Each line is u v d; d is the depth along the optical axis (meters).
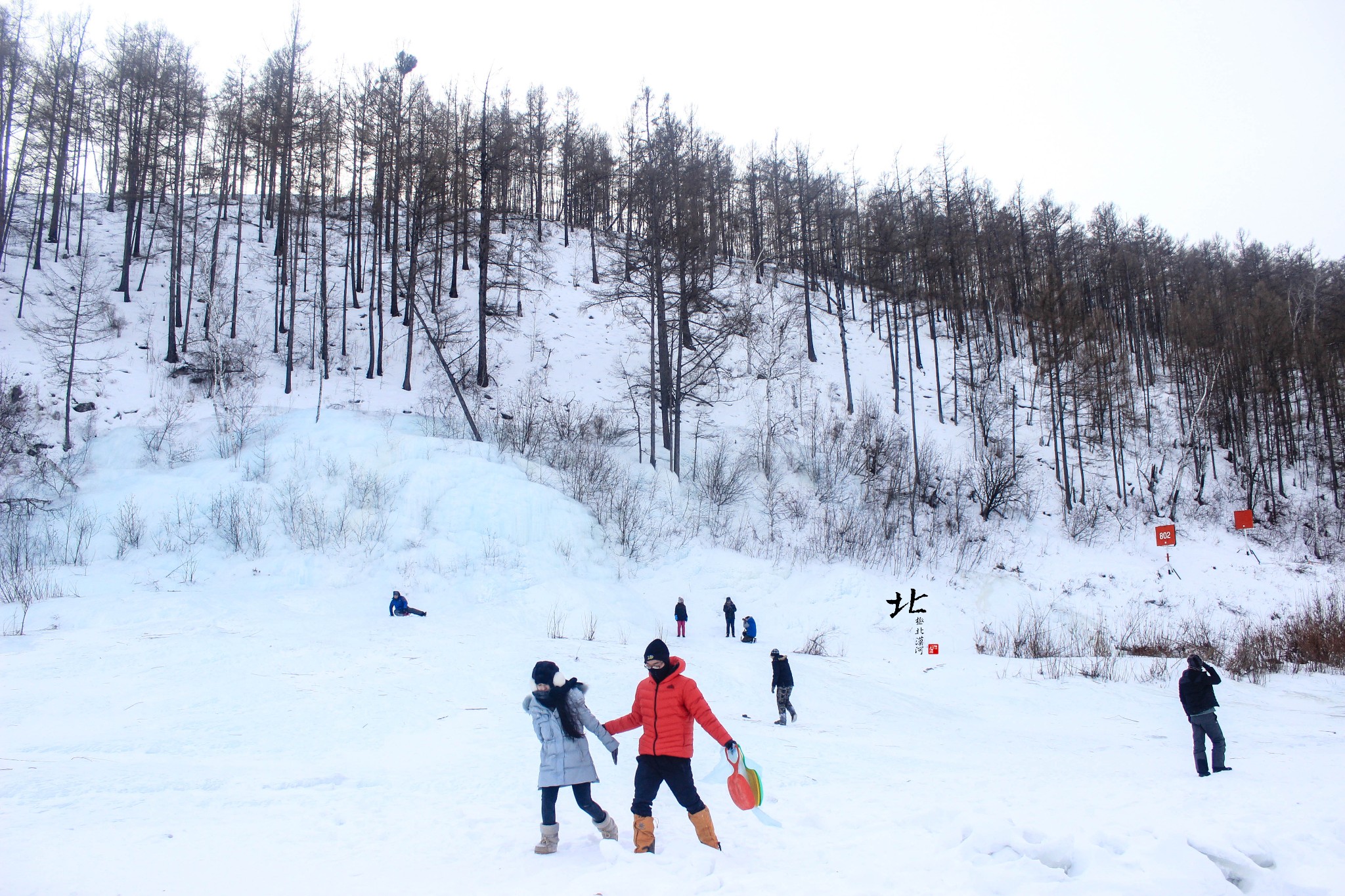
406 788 7.55
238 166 43.12
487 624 20.27
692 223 35.72
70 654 14.54
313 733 10.33
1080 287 52.78
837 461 36.22
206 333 33.38
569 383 38.06
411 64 37.78
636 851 5.16
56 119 36.69
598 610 22.70
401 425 30.33
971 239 52.72
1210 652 23.23
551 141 59.34
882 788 8.29
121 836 5.52
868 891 4.20
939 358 47.75
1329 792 7.35
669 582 26.86
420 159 37.03
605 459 32.09
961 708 16.67
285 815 6.39
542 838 5.30
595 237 55.41
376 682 13.45
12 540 22.12
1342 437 43.25
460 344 38.31
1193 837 4.87
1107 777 9.45
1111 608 29.42
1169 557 33.25
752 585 27.28
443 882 4.66
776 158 53.41
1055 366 38.84
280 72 38.81
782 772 9.18
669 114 44.06
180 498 24.56
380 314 35.34
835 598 26.86
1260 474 41.22
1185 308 50.03
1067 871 4.56
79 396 29.03
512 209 52.97
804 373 42.41
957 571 30.19
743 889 4.26
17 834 5.44
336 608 20.69
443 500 25.84
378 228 37.28
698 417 37.34
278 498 25.12
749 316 40.69
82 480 25.48
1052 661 22.27
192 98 40.91
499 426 32.69
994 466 35.91
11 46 35.44
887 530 31.92
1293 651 24.08
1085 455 40.19
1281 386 43.50
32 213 40.56
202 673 13.52
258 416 29.75
